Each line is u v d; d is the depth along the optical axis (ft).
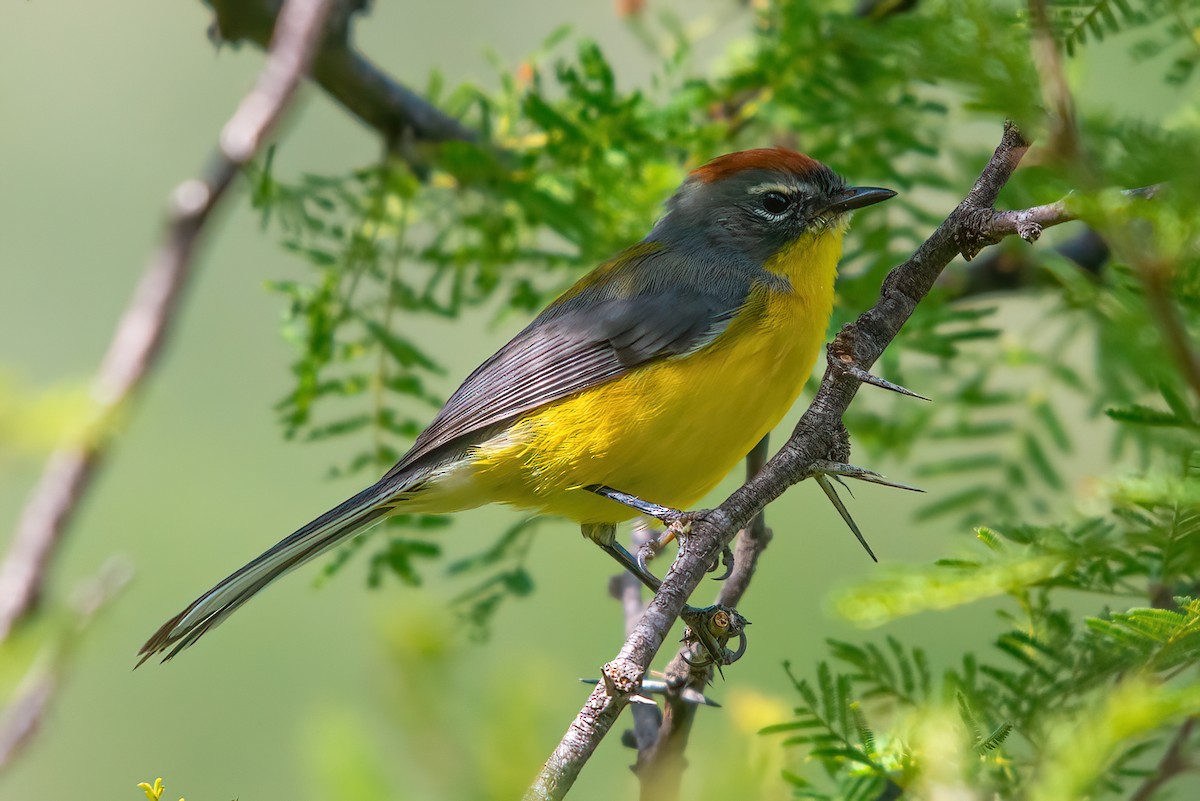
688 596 20.80
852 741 20.56
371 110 33.71
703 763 13.16
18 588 10.57
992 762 18.79
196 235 11.98
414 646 11.88
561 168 33.35
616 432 33.86
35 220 52.49
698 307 34.06
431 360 34.47
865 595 17.44
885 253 35.47
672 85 33.83
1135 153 15.01
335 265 33.78
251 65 54.19
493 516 49.67
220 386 51.78
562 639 46.03
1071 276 31.78
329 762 11.42
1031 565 18.30
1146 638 18.22
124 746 45.50
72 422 10.63
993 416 34.53
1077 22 17.58
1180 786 25.52
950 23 15.79
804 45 30.73
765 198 35.14
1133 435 29.99
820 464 22.06
